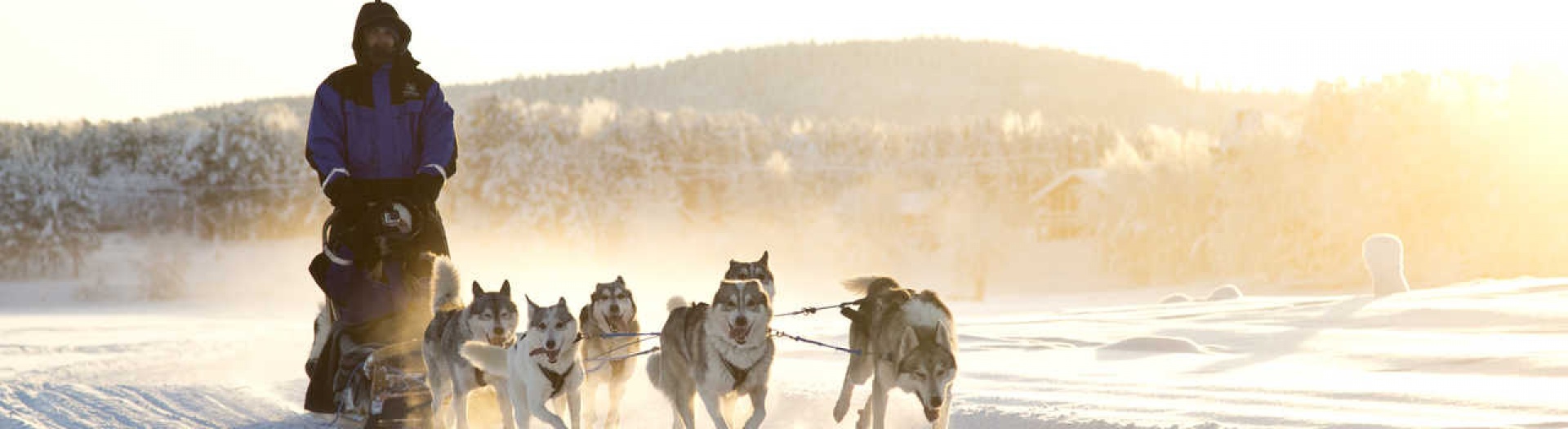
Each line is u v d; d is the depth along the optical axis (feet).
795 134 391.04
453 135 33.37
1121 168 281.33
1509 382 35.58
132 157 388.16
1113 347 53.62
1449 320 61.82
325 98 31.99
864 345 29.19
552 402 33.32
